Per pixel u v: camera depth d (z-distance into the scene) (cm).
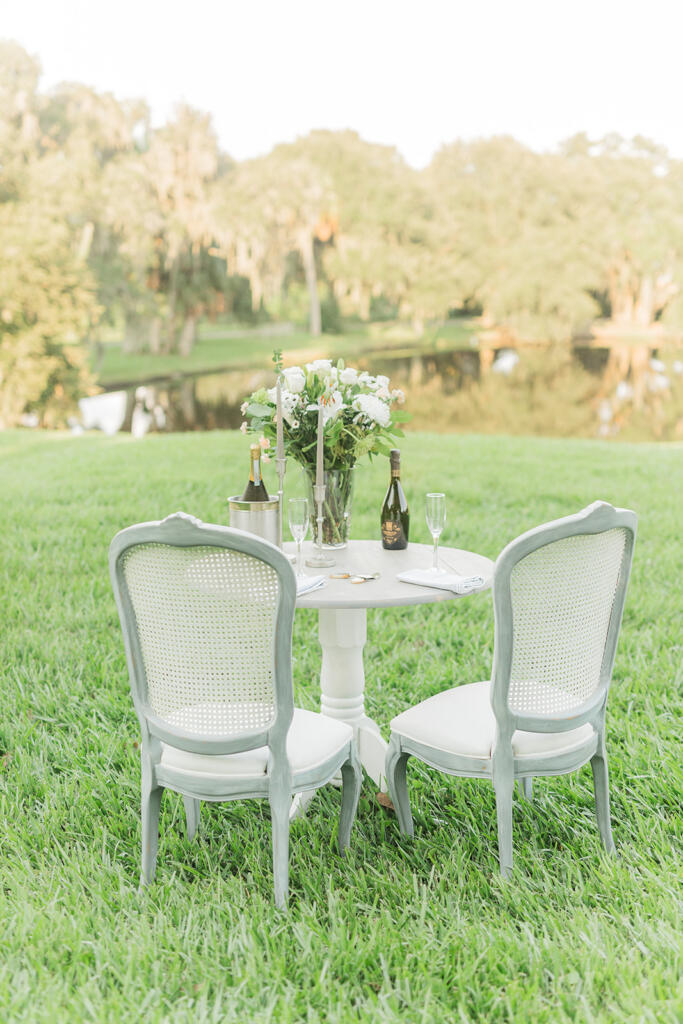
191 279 2352
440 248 2398
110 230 2317
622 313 2305
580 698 277
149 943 231
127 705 408
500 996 214
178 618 247
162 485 961
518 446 1352
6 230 2227
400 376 2380
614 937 231
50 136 2328
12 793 329
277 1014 211
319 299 2416
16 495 927
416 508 869
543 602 259
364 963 228
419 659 467
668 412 2255
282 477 320
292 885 272
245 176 2380
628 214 2305
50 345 2269
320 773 263
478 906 252
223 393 2322
